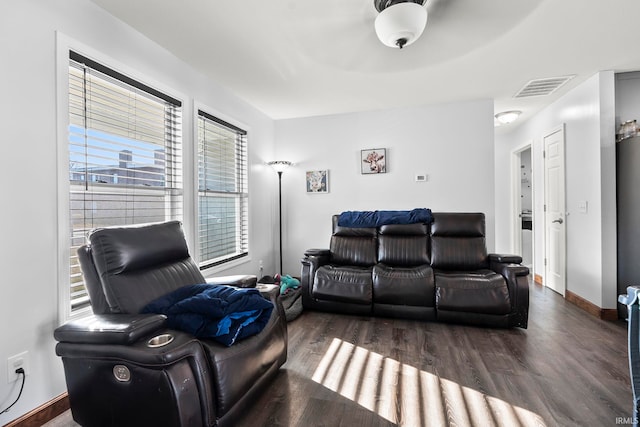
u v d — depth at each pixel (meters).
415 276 2.82
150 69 2.27
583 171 3.17
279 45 2.36
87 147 1.89
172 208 2.56
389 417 1.53
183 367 1.26
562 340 2.40
